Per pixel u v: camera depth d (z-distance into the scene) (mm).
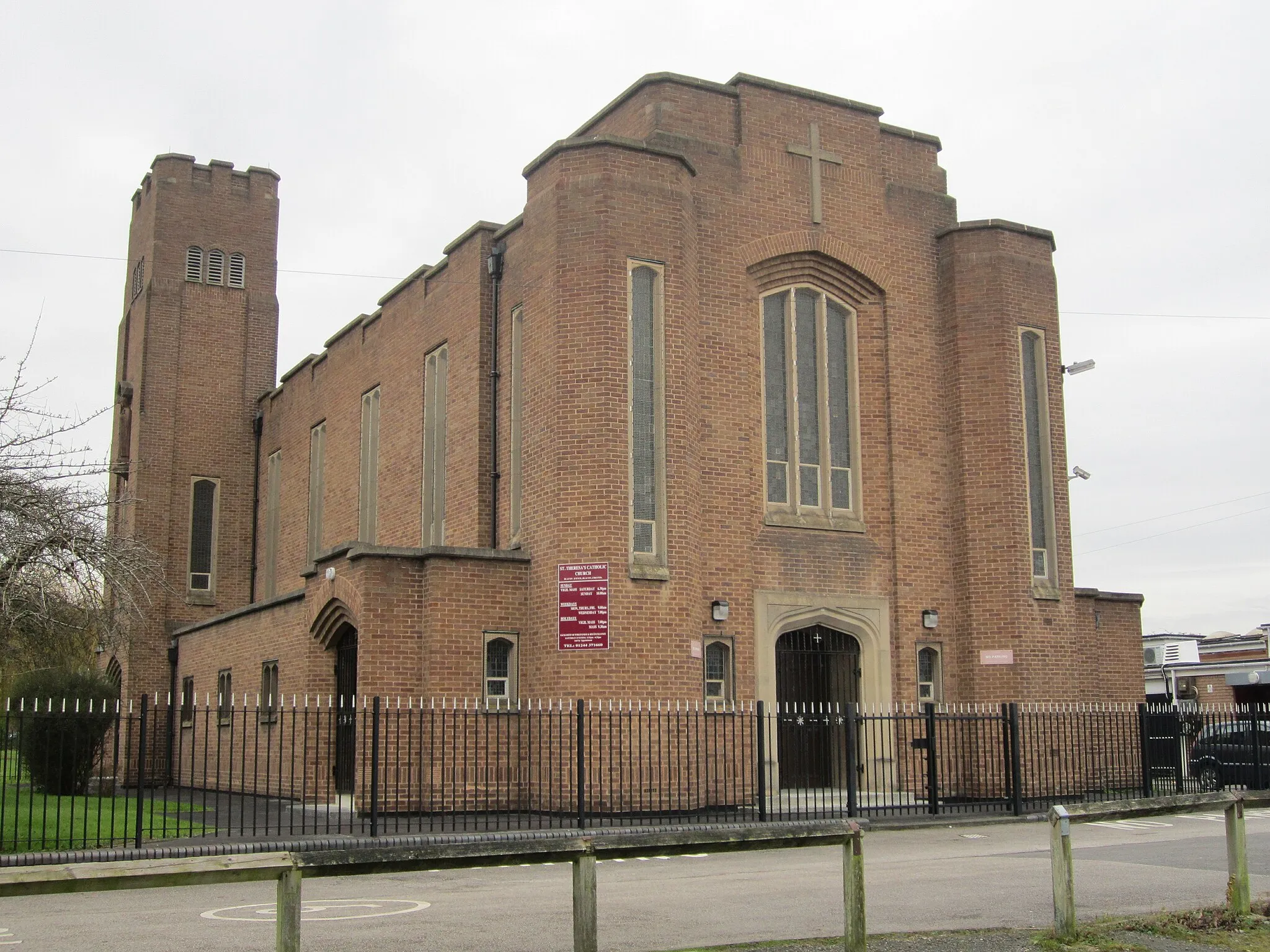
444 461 26594
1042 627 24453
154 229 37062
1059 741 24078
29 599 18828
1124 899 12141
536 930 10562
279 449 36312
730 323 23656
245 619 27516
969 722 24016
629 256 21625
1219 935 9945
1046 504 25141
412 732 20453
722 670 22500
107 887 6598
